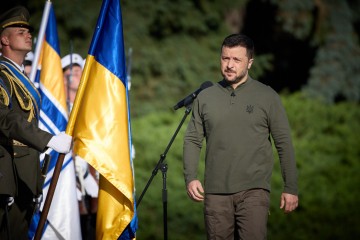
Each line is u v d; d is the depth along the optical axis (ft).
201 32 112.57
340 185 79.82
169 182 73.82
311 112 95.86
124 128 34.50
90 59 33.96
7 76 33.86
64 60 45.91
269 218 72.33
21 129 31.91
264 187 34.47
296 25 118.62
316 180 79.66
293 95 102.58
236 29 121.08
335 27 119.65
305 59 130.31
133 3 106.63
